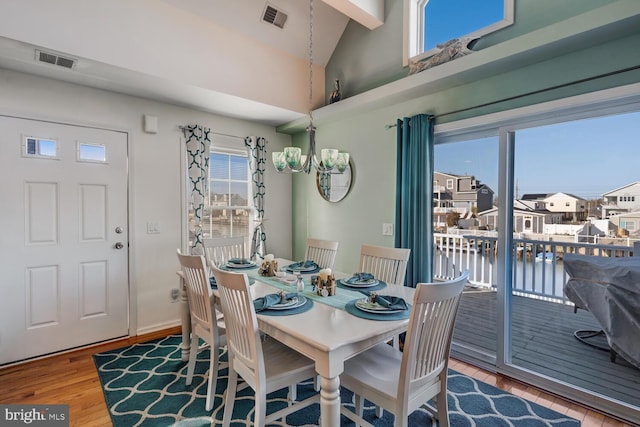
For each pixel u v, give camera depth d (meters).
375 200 3.31
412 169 2.83
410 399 1.46
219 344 2.07
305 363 1.73
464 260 2.81
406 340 1.38
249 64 3.19
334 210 3.79
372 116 3.32
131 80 2.73
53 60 2.37
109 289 3.04
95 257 2.97
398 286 2.26
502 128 2.45
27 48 2.19
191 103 3.32
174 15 2.71
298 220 4.39
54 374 2.43
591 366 2.12
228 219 3.94
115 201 3.06
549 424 1.88
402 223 2.89
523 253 2.44
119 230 3.09
